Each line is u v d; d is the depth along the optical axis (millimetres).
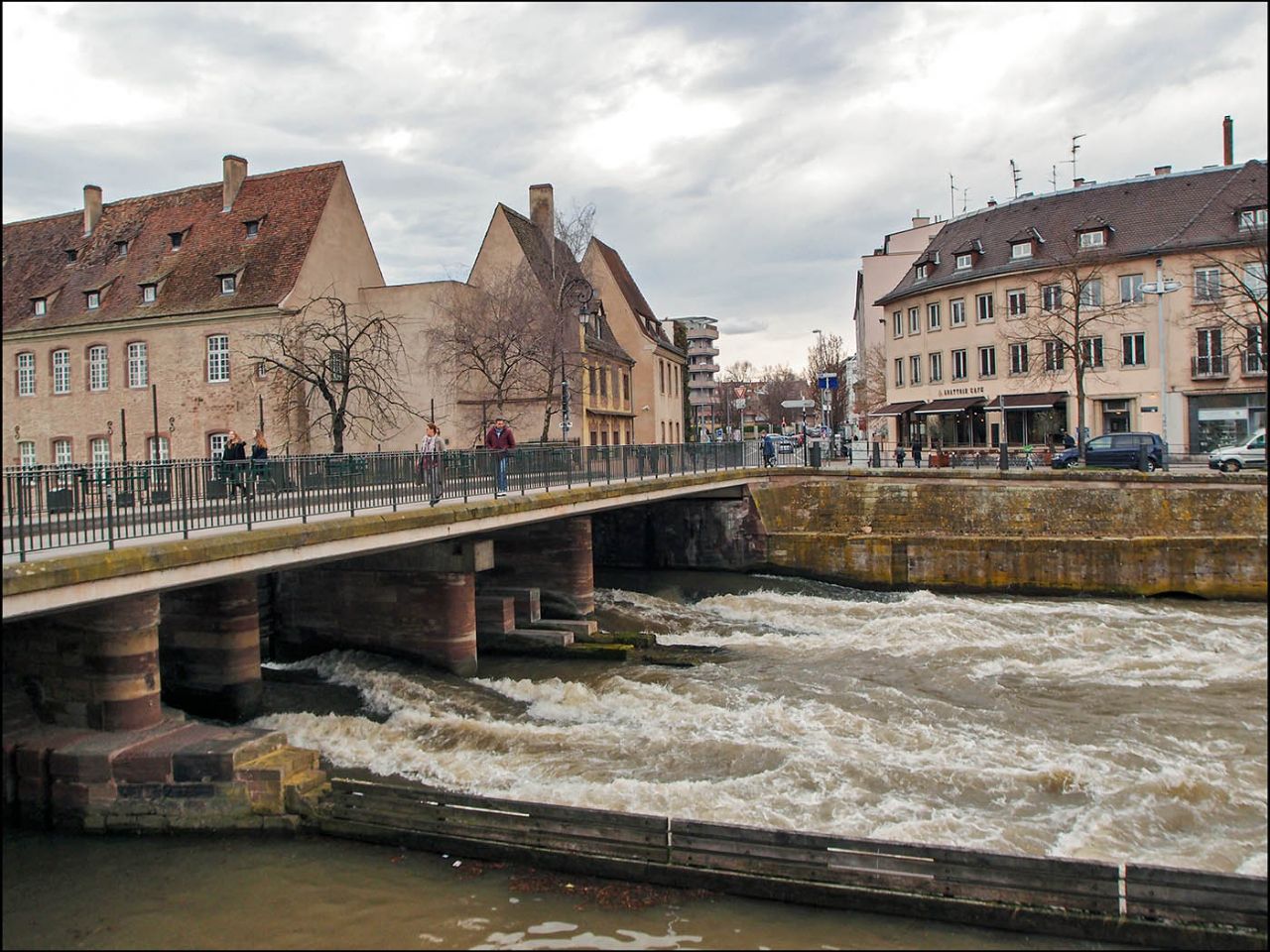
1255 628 24688
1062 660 21547
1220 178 43750
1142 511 30594
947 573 31562
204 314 36625
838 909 9891
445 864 10969
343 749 15297
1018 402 45344
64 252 42906
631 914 9812
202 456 37125
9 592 9516
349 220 39906
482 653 23359
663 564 36781
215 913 9898
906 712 17562
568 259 40406
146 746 12172
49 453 40375
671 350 58594
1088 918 9273
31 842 11766
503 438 21750
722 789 13328
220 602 16578
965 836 11805
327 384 35969
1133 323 42500
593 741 15758
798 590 32312
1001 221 49938
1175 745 15500
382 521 15555
